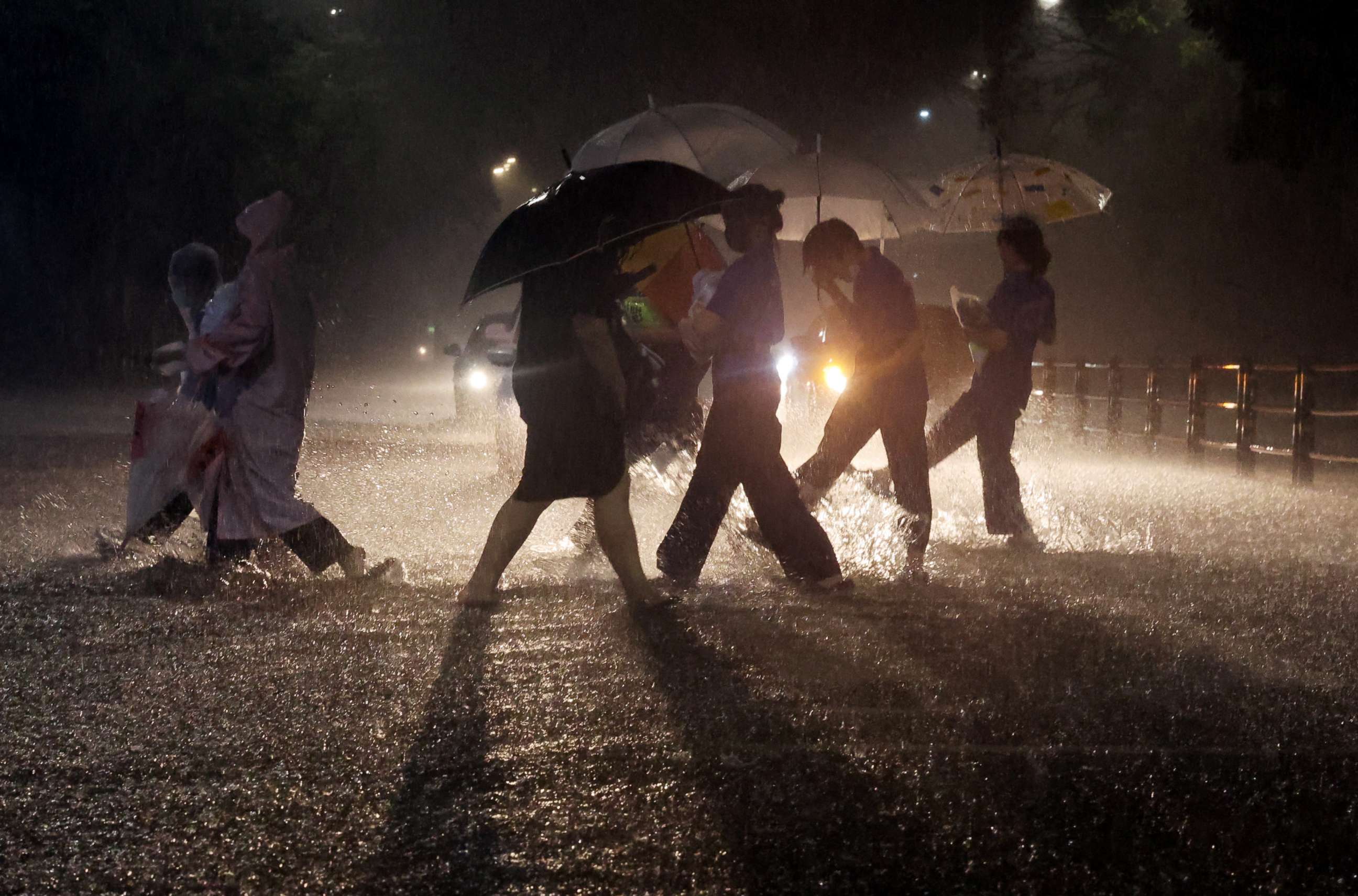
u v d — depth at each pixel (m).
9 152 36.22
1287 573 7.92
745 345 7.02
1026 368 8.75
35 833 3.86
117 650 5.88
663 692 5.21
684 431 8.45
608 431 6.60
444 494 11.59
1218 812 4.06
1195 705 5.10
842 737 4.68
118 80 36.22
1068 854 3.75
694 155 9.93
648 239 7.87
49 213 38.19
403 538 9.16
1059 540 9.28
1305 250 36.84
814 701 5.11
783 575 7.65
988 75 34.97
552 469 6.60
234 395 7.25
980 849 3.77
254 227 7.27
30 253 38.78
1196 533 9.69
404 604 6.77
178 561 7.67
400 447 16.33
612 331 6.66
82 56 35.41
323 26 44.97
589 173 6.61
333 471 13.41
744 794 4.16
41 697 5.16
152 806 4.06
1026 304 8.72
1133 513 10.79
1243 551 8.84
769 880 3.57
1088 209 10.41
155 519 7.88
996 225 10.52
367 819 3.96
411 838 3.82
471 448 16.34
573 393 6.53
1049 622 6.48
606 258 6.56
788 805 4.07
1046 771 4.38
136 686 5.30
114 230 38.84
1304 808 4.09
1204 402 15.68
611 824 3.92
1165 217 38.69
